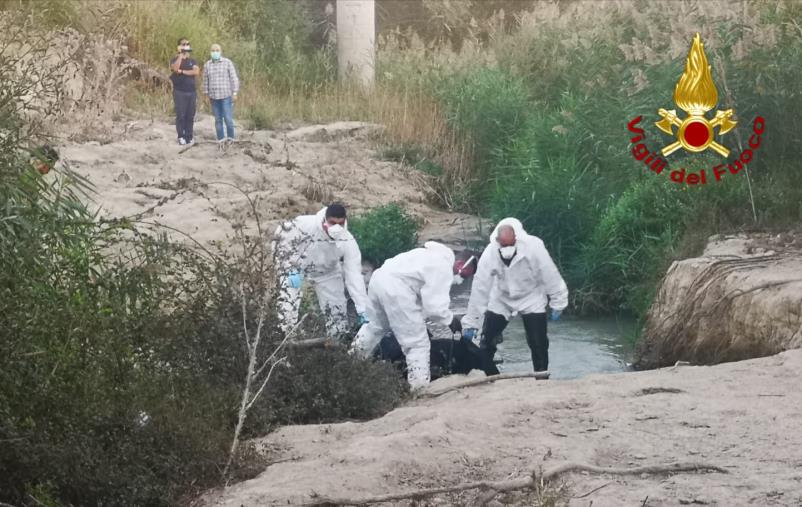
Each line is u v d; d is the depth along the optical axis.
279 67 24.02
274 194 16.41
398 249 14.77
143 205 14.98
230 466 5.69
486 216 17.91
